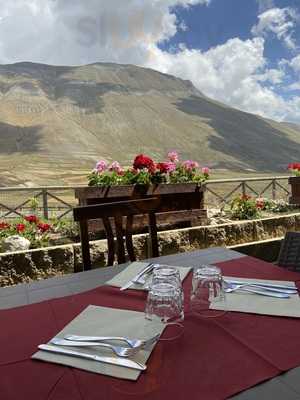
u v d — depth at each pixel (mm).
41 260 2828
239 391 791
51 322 1133
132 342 961
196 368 865
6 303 1298
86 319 1133
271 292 1276
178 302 1086
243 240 3832
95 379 843
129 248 2098
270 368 862
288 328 1040
